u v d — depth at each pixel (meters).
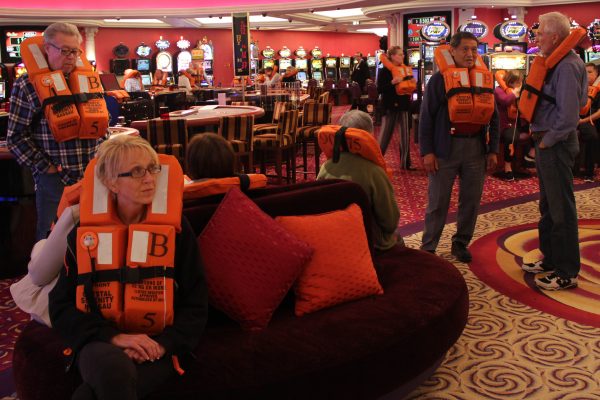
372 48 27.52
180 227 1.91
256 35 23.62
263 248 2.20
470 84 3.79
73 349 1.78
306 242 2.29
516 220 5.26
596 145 7.16
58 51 3.01
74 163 3.11
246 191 2.49
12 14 14.88
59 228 1.99
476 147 3.92
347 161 2.98
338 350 1.99
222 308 2.18
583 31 3.27
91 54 18.67
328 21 20.38
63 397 1.82
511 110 7.16
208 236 2.21
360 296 2.38
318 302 2.28
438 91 3.85
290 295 2.42
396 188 6.80
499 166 7.64
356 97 16.75
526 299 3.46
